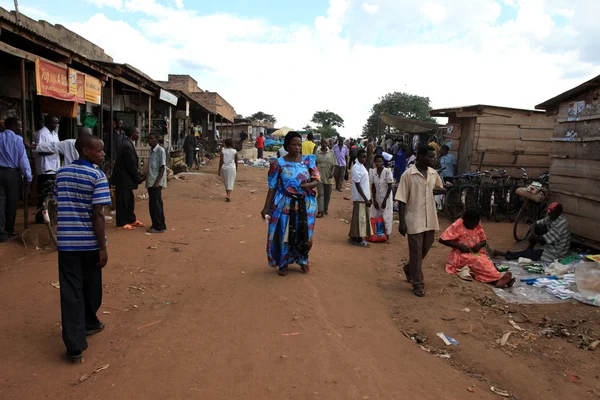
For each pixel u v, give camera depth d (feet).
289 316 15.56
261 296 17.40
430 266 23.63
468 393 11.98
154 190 27.76
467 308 17.84
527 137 39.83
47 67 26.96
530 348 14.62
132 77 43.34
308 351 13.06
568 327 16.14
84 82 32.86
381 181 28.99
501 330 15.89
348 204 46.01
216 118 121.19
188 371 11.84
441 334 15.57
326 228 33.22
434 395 11.65
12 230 23.86
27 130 34.35
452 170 41.24
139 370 11.88
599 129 24.47
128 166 27.94
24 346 12.93
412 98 181.06
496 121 39.42
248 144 127.54
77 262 12.41
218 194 47.93
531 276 21.95
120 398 10.59
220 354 12.83
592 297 18.25
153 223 28.22
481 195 37.04
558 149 27.99
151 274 19.99
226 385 11.23
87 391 10.89
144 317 15.46
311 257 24.16
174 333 14.17
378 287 20.47
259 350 13.10
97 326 14.05
